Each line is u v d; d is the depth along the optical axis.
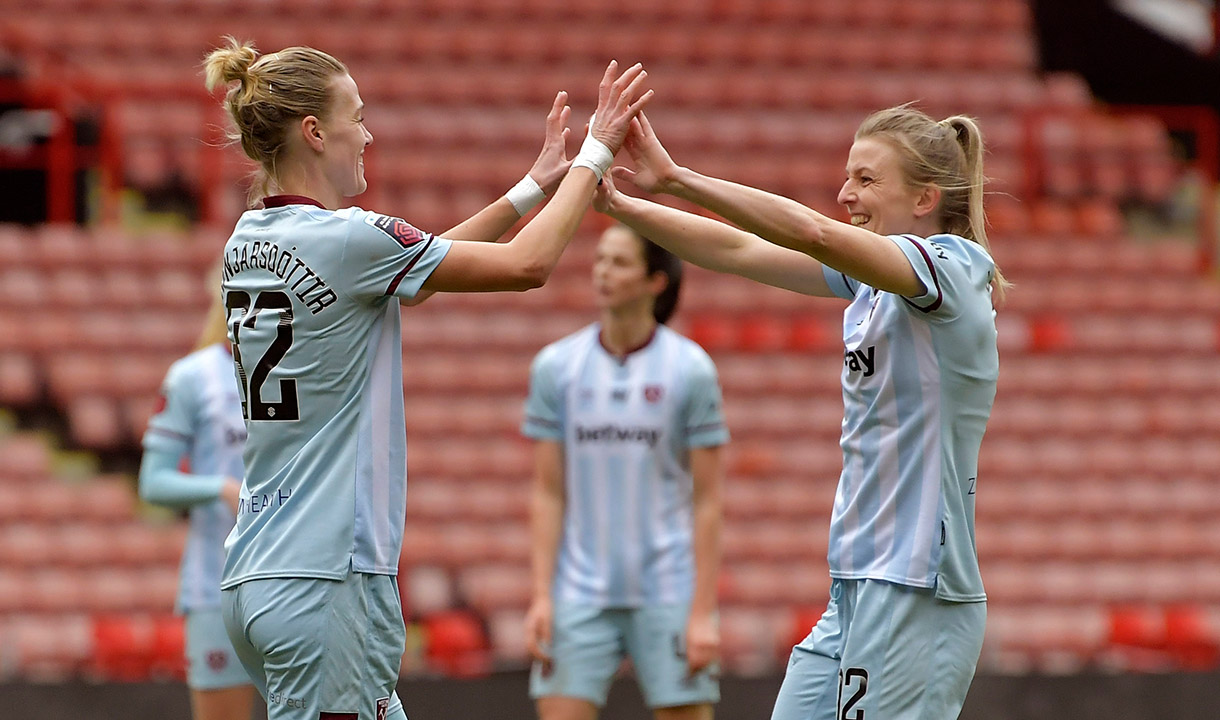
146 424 36.50
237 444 18.19
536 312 39.69
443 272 10.46
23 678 22.03
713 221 12.52
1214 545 36.00
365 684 10.48
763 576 33.28
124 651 29.27
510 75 48.03
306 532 10.24
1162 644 32.28
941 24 52.00
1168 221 47.66
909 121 11.59
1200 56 56.16
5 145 45.16
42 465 35.25
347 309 10.35
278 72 10.58
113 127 41.56
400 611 10.83
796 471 36.16
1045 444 38.19
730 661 30.66
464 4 49.97
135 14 47.88
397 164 44.09
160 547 33.31
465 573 32.84
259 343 10.47
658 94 47.94
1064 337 41.16
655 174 11.35
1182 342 41.34
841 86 49.25
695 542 17.20
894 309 11.20
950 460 11.19
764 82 48.88
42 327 37.59
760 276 12.39
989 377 11.33
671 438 17.39
